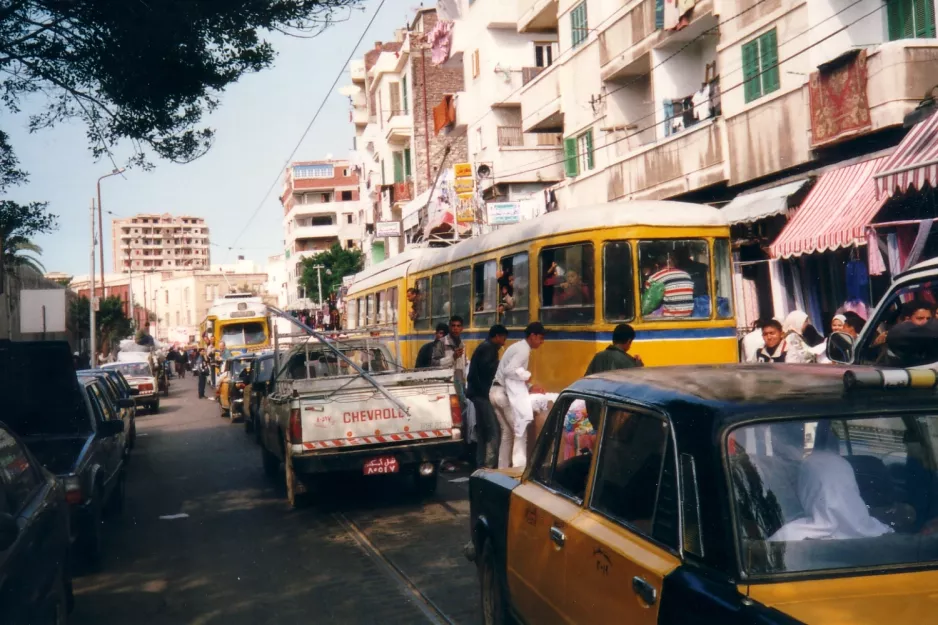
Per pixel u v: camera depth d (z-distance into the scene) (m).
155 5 9.94
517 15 32.75
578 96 25.66
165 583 7.57
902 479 3.43
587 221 12.08
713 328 11.95
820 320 15.23
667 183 19.95
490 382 11.78
